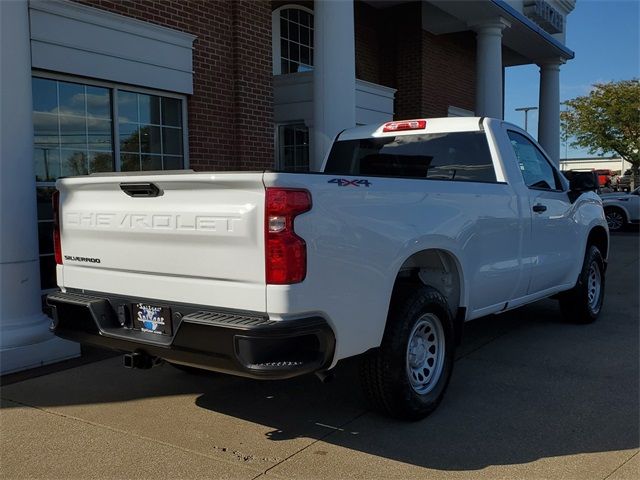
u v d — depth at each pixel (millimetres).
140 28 7371
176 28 7863
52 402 4637
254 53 8867
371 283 3719
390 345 3971
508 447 3828
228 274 3410
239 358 3273
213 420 4293
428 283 4840
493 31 12844
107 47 7031
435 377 4395
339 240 3502
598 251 7137
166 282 3686
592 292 7137
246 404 4594
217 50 8445
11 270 5301
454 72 15227
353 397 4727
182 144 8148
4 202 5234
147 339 3727
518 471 3521
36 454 3771
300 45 12570
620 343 6188
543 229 5836
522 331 6695
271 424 4215
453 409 4445
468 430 4082
